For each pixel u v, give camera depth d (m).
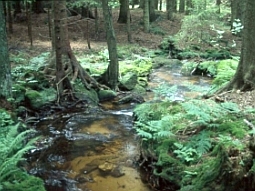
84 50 18.39
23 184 5.21
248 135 6.04
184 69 16.36
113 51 12.41
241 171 5.16
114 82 12.59
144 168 6.80
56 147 7.93
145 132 6.65
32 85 10.80
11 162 5.16
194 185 5.34
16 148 6.22
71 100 10.95
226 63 15.23
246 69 8.88
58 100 10.58
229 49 19.89
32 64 13.20
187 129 6.75
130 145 8.02
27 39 19.80
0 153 5.41
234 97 8.50
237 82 9.01
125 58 17.70
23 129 8.21
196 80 14.76
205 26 21.47
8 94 7.99
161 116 7.54
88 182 6.35
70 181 6.40
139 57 17.61
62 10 11.25
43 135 8.66
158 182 6.12
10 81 8.02
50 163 7.15
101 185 6.23
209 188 5.21
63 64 11.38
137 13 28.41
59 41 10.63
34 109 9.96
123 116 10.20
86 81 11.99
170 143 6.45
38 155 7.51
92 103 11.19
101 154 7.57
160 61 17.80
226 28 24.20
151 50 20.06
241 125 6.45
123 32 23.42
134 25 25.08
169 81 14.52
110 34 12.27
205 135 6.23
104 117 10.10
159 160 6.15
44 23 23.56
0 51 7.70
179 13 31.69
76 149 7.83
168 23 26.88
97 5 20.94
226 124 6.46
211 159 5.71
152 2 26.77
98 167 6.95
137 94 12.14
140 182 6.32
